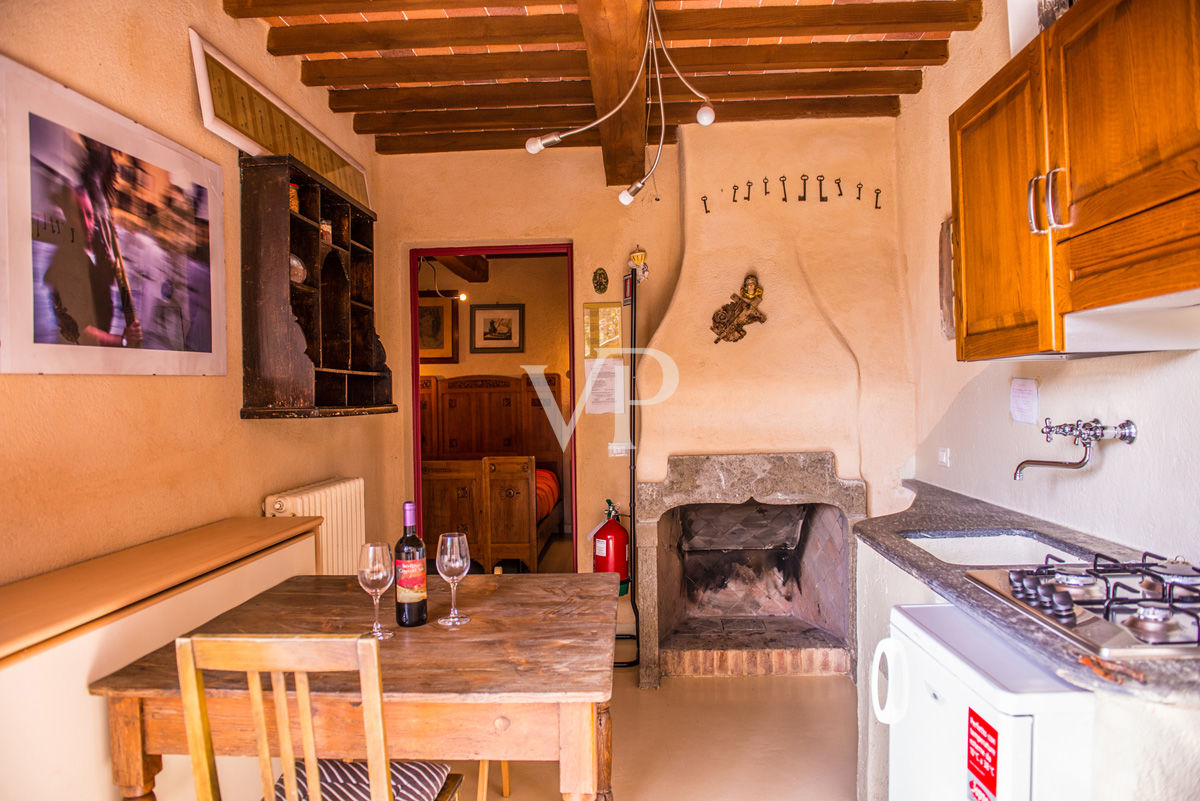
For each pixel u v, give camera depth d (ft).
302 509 8.64
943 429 10.09
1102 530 6.67
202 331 7.54
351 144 11.76
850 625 11.21
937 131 10.17
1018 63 5.61
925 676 4.89
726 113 11.55
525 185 12.76
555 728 4.58
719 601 12.87
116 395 6.36
